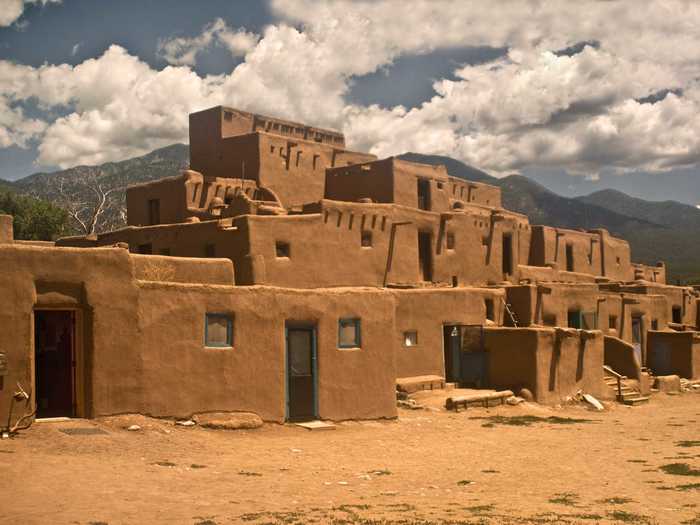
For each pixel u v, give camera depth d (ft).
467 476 47.21
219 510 33.96
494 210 142.92
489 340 92.68
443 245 116.88
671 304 158.51
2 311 48.52
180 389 56.29
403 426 68.08
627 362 111.04
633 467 52.31
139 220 116.16
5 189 201.77
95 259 52.65
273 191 116.06
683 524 34.91
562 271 150.10
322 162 124.88
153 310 55.26
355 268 100.63
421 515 34.96
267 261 90.63
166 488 37.76
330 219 98.02
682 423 79.20
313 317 65.10
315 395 65.05
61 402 54.39
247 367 60.13
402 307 89.76
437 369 92.73
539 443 63.05
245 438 56.08
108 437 48.80
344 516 34.04
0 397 47.83
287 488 40.19
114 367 52.95
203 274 71.36
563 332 91.81
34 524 29.60
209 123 122.52
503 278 131.13
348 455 52.85
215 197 109.91
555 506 38.55
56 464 40.78
